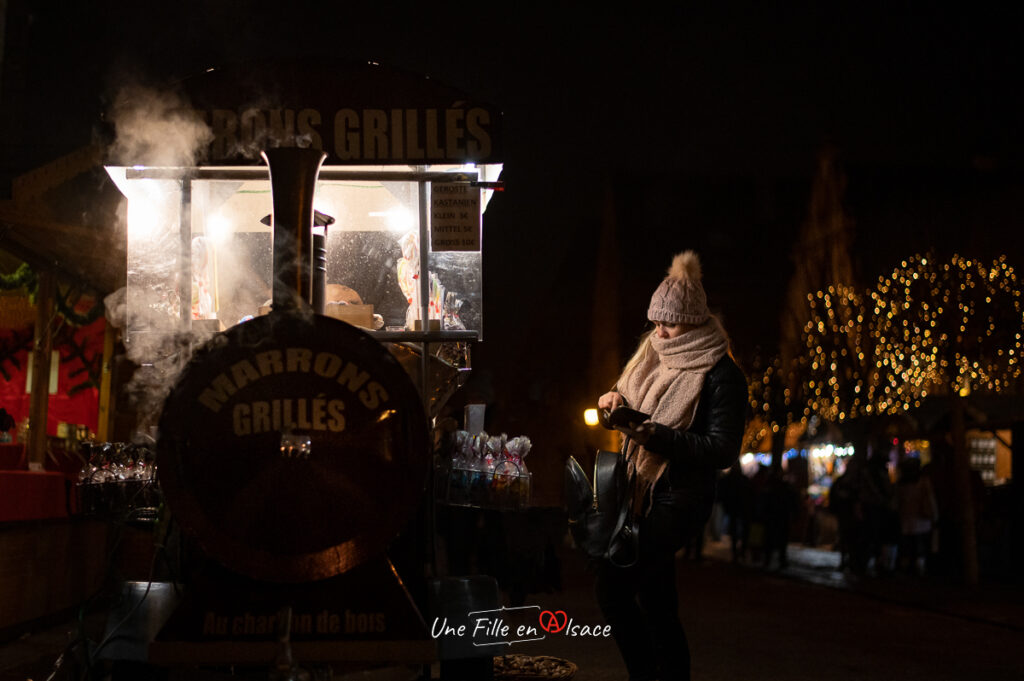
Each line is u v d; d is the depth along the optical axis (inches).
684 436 163.5
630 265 1289.4
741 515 812.0
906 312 660.1
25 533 269.9
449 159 165.2
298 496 128.9
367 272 206.2
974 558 583.8
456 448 171.9
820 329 898.7
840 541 736.3
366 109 165.3
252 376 129.7
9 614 258.4
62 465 360.8
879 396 805.9
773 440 1058.1
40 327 345.7
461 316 197.9
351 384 130.3
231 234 204.1
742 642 333.1
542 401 1167.6
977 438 839.1
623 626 170.6
